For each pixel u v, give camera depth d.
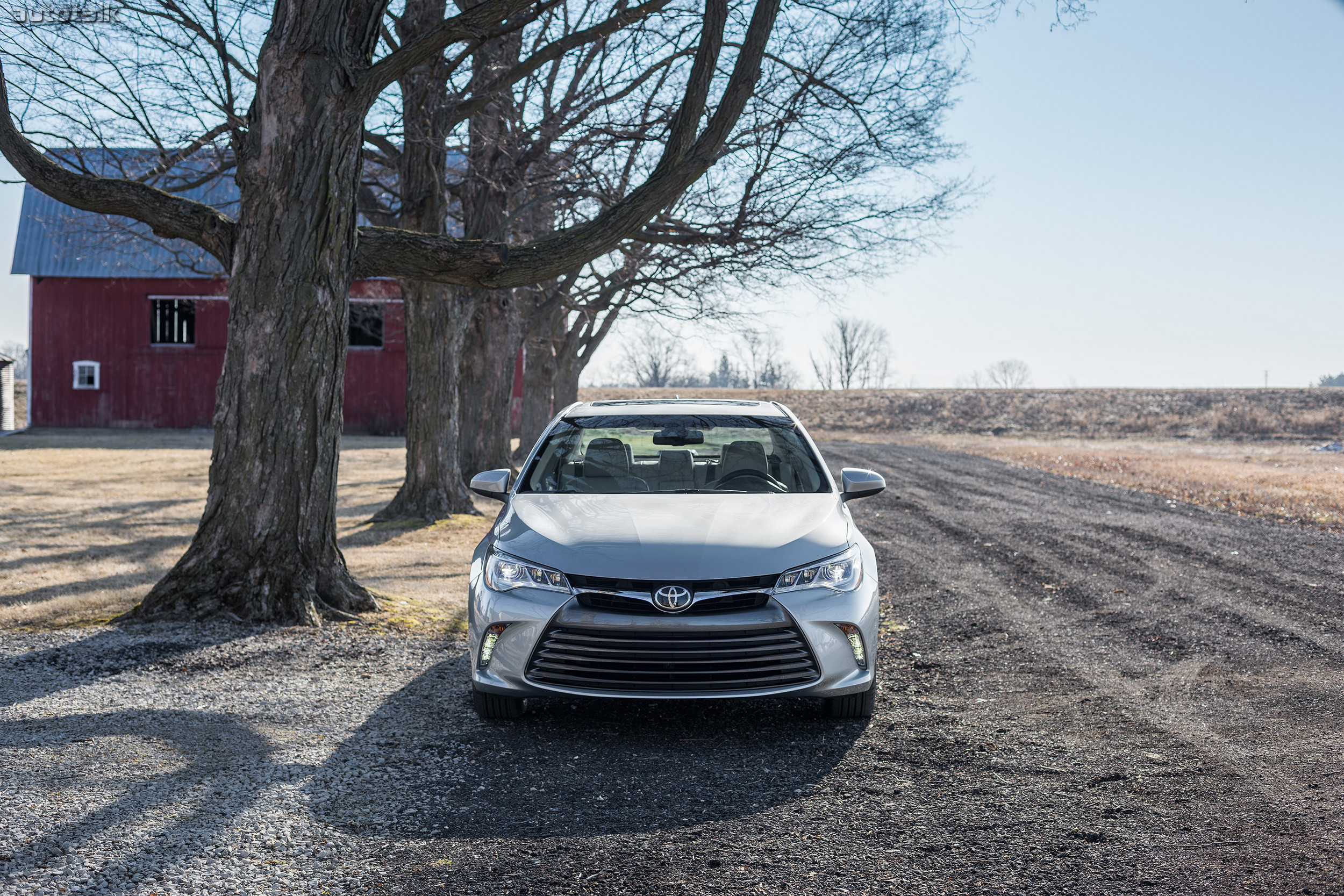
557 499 5.63
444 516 14.27
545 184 14.25
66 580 9.19
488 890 3.12
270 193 7.18
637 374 88.00
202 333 36.62
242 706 5.17
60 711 5.02
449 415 14.55
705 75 7.86
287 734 4.72
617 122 13.02
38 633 6.81
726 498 5.63
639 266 17.62
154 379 36.59
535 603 4.70
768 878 3.21
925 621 7.81
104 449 27.84
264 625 7.04
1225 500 16.47
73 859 3.27
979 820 3.72
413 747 4.57
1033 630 7.41
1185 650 6.69
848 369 103.81
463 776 4.18
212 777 4.08
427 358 14.33
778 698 4.82
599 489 6.00
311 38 7.04
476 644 4.89
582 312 21.50
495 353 18.69
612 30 10.01
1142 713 5.22
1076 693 5.65
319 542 7.46
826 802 3.91
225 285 29.27
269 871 3.23
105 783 3.98
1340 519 13.75
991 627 7.55
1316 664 6.25
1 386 36.50
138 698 5.29
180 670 5.88
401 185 12.50
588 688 4.64
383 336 36.59
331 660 6.22
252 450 7.28
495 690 4.77
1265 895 3.07
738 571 4.66
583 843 3.49
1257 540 11.88
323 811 3.75
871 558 5.21
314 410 7.38
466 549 11.80
